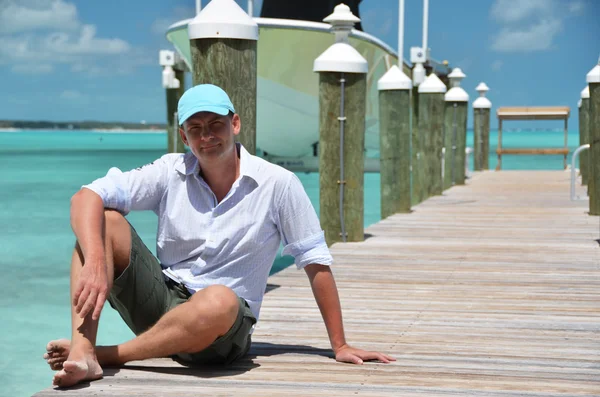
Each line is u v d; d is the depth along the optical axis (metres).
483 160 18.61
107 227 2.87
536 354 3.35
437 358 3.26
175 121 15.06
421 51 12.84
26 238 9.09
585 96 13.14
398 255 6.18
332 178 6.82
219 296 2.84
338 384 2.85
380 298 4.59
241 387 2.79
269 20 13.42
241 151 3.04
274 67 14.36
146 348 2.92
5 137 79.44
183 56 14.45
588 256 6.12
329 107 6.69
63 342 2.88
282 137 17.45
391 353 3.35
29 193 14.10
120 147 48.50
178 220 3.03
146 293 2.96
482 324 3.93
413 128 14.22
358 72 6.64
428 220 8.51
